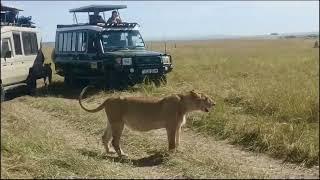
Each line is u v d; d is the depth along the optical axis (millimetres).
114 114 10156
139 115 10141
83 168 8875
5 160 8828
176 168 9328
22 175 8430
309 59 33312
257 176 8867
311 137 11055
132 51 19484
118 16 21328
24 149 9336
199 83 19625
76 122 13609
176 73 22094
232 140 11648
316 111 13961
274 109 14414
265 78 21953
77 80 21062
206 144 11500
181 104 10266
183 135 12391
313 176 9133
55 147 9992
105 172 8789
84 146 11062
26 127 11438
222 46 64688
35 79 19484
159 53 19438
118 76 19094
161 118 10156
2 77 16828
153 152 10562
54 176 8461
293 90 16781
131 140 11414
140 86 18859
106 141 10328
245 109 14742
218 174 8930
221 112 13531
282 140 10922
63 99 17906
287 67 27750
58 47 21953
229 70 25281
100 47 19453
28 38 19156
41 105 16234
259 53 41906
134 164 9711
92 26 20000
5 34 17391
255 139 11328
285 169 9609
